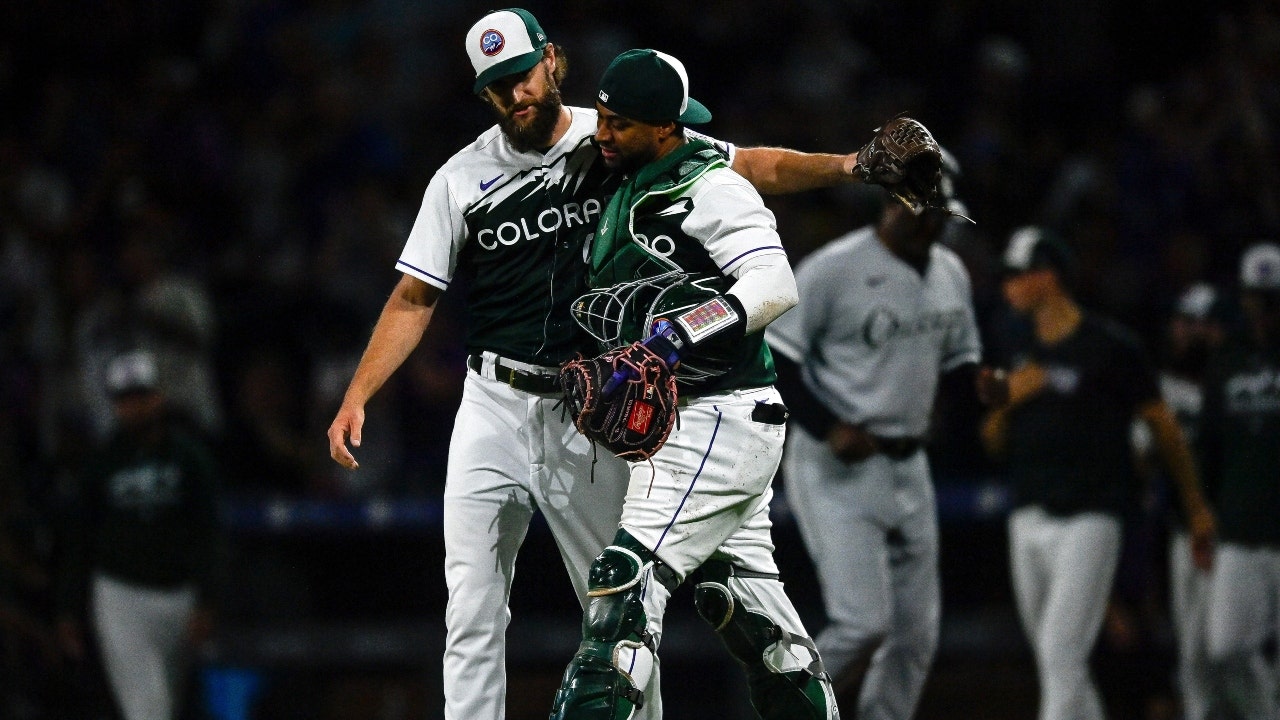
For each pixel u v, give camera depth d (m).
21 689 32.78
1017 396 26.83
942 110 47.28
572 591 33.34
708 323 14.51
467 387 17.53
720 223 14.92
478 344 17.33
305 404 37.22
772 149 17.05
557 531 17.48
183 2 48.81
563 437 17.12
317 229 42.97
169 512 31.22
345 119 44.91
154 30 48.59
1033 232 27.55
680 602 33.28
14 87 47.16
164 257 38.16
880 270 22.88
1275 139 43.66
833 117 45.50
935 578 23.48
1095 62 49.06
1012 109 47.03
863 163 16.05
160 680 31.45
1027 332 29.45
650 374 14.37
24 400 37.81
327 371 37.19
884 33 49.38
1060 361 26.75
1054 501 26.50
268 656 33.25
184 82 45.62
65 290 39.66
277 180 43.91
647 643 15.02
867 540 22.52
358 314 38.44
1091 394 26.47
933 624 23.39
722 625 16.33
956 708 33.34
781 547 32.91
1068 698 25.97
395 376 36.56
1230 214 42.59
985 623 33.41
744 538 16.45
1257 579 28.72
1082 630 26.14
